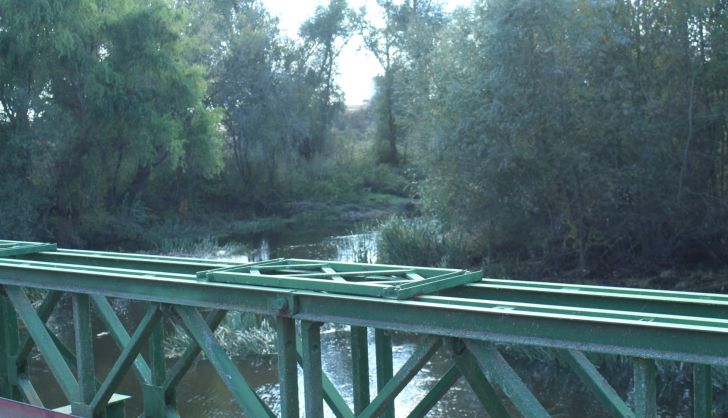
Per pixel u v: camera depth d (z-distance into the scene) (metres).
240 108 38.62
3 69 24.62
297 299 3.61
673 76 16.39
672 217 15.97
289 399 3.73
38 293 16.69
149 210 33.53
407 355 11.49
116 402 4.75
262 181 40.56
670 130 15.78
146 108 26.97
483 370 3.17
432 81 17.97
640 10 16.69
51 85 26.36
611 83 16.14
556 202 16.58
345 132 53.22
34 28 24.50
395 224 19.03
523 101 15.89
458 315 3.16
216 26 39.50
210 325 4.42
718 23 16.02
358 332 4.28
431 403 3.86
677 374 9.97
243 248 26.53
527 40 15.91
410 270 4.06
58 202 27.08
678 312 3.37
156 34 27.92
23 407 4.77
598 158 16.33
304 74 45.56
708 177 16.19
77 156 26.66
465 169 16.59
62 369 4.70
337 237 29.72
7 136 24.55
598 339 2.85
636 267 16.64
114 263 5.23
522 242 17.77
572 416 8.99
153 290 4.11
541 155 15.91
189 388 10.35
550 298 3.68
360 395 4.30
